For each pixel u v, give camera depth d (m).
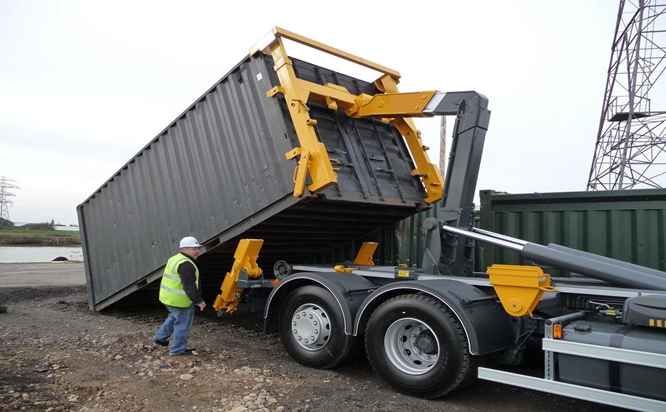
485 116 5.99
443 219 5.96
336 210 6.80
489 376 4.48
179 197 7.83
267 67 6.36
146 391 4.74
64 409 4.20
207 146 7.30
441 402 4.80
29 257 34.06
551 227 7.31
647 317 3.96
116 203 9.16
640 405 3.79
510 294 4.66
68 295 12.47
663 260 6.41
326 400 4.68
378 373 5.16
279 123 6.14
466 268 6.23
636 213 6.64
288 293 6.31
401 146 7.67
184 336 6.18
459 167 5.92
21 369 5.30
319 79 6.83
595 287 4.86
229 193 6.95
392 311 5.08
